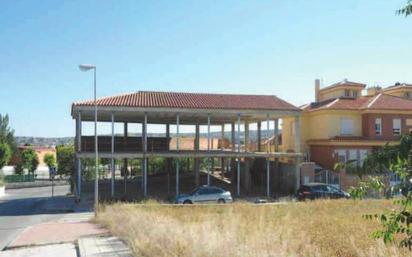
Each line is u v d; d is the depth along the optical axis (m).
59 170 69.38
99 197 38.34
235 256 10.40
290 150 49.16
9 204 38.44
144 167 38.28
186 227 14.65
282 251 10.79
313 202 28.20
